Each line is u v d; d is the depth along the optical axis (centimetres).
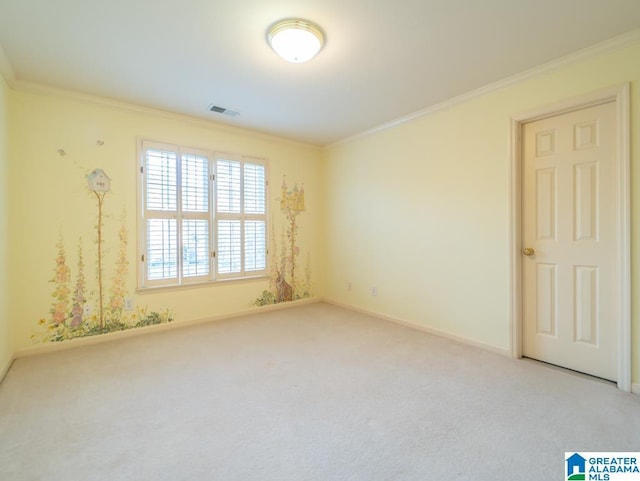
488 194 290
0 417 185
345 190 451
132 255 330
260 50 227
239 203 405
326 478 139
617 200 221
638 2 178
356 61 242
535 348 268
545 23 198
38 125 282
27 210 279
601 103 229
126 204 325
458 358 272
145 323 339
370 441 164
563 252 251
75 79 270
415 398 206
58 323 293
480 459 150
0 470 143
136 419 183
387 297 392
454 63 246
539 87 255
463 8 184
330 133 421
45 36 210
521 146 271
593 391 214
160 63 245
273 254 440
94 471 143
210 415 188
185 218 362
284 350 291
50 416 186
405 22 196
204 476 140
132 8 183
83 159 303
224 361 267
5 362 250
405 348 296
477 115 297
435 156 334
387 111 344
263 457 152
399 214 375
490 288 290
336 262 469
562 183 250
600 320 233
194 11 186
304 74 262
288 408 195
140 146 332
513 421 181
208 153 379
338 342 312
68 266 297
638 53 209
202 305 377
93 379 233
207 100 314
